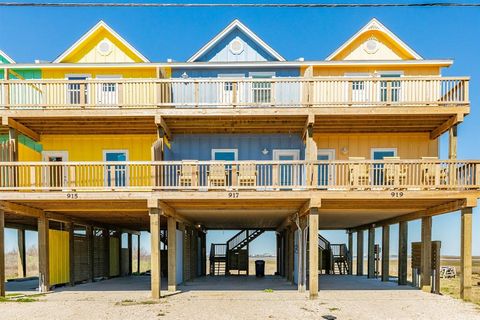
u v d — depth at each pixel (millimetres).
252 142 17156
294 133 17094
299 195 12664
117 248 23422
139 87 16641
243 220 20406
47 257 15289
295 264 17734
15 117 14352
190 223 20516
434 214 14656
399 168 13242
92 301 12656
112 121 15227
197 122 15422
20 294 14375
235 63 17109
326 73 17234
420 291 15055
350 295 13891
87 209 14617
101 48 18141
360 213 16609
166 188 12867
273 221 21062
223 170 13266
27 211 14133
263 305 11820
